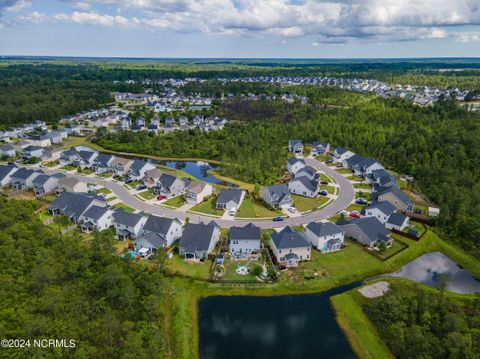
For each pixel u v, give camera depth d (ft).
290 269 214.48
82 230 252.42
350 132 486.38
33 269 172.45
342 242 240.32
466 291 205.05
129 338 143.54
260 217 280.92
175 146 468.75
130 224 244.63
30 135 532.73
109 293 166.09
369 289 198.59
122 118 643.04
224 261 221.66
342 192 337.52
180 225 249.96
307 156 454.40
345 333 172.65
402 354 158.81
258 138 479.41
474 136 381.60
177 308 183.01
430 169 347.56
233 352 160.35
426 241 250.37
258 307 188.55
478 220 256.11
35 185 322.55
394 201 296.30
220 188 342.23
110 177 373.81
